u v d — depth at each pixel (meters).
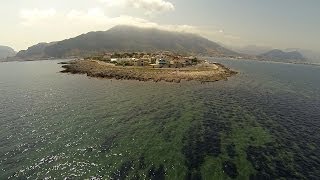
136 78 117.62
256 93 90.88
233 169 34.75
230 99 78.12
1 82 119.38
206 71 135.50
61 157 37.66
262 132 49.12
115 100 73.56
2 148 40.59
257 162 36.94
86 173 33.31
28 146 41.38
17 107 66.12
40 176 32.69
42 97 79.25
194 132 48.00
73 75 139.25
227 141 44.16
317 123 56.47
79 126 50.75
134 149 40.28
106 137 45.09
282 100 80.62
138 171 33.72
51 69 188.62
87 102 71.06
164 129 49.34
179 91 88.81
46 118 56.09
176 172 33.59
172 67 151.38
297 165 36.53
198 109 64.56
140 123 52.72
